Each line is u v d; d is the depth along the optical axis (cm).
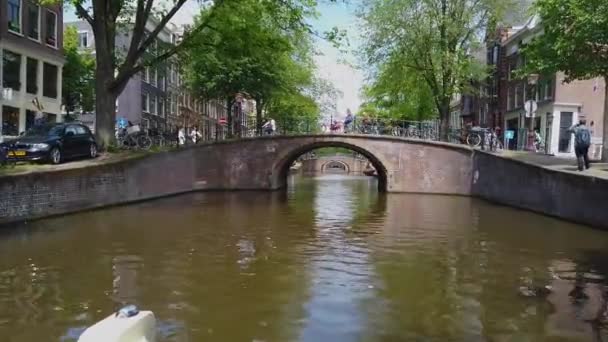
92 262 966
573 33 1533
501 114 3806
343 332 644
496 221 1591
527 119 3291
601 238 1289
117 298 761
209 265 966
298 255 1066
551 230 1409
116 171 1764
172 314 699
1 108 2259
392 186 2653
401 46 2853
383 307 741
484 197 2330
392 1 2798
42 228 1276
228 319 683
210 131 2703
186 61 2202
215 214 1661
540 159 2038
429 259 1046
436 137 2683
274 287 830
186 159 2353
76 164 1616
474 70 2869
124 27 2178
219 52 2067
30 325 652
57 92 2747
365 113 5003
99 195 1672
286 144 2662
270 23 1984
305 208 1908
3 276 864
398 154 2644
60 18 2750
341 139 2659
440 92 2898
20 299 750
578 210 1540
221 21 1920
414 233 1358
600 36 1460
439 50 2820
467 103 4875
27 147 1555
